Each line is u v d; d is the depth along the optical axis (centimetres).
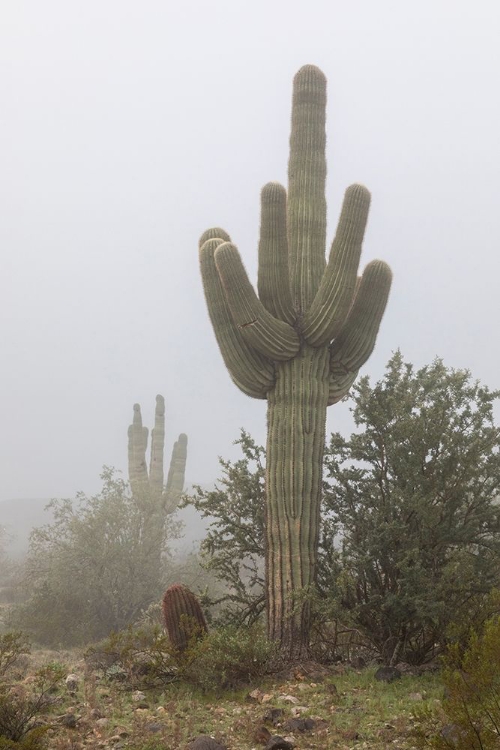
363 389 1085
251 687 888
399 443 1010
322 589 1067
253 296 1019
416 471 973
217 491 1184
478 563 950
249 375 1083
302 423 1048
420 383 1051
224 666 897
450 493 976
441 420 971
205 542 1172
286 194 1072
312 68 1185
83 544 2042
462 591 914
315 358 1070
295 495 1030
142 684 889
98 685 880
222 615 1157
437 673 879
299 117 1178
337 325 1040
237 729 697
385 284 1091
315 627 1081
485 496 994
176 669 910
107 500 2138
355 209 1034
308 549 1027
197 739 621
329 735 658
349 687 852
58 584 2008
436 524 950
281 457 1046
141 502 2175
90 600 2023
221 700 838
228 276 1006
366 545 1011
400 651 1001
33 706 714
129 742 649
